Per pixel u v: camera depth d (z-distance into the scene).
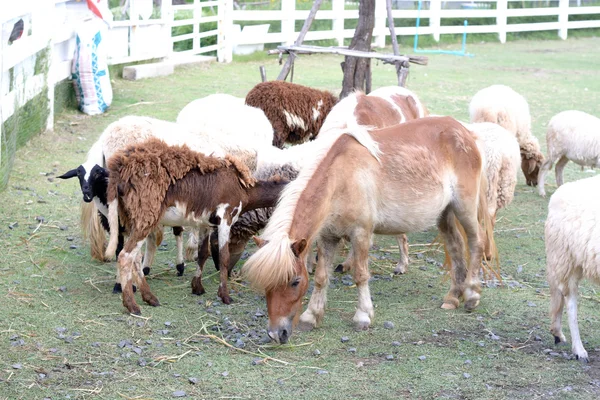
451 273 5.85
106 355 4.69
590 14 27.69
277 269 4.45
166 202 5.27
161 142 5.32
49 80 9.94
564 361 4.85
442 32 22.45
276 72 16.42
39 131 9.71
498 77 17.11
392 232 5.50
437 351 4.95
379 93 7.66
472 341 5.14
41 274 5.90
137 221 5.18
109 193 5.18
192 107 6.83
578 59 20.73
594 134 8.66
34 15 9.16
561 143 8.96
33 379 4.34
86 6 12.16
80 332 4.98
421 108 7.84
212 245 6.16
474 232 5.69
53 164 8.70
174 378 4.46
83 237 6.34
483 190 5.84
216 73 15.83
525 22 25.89
